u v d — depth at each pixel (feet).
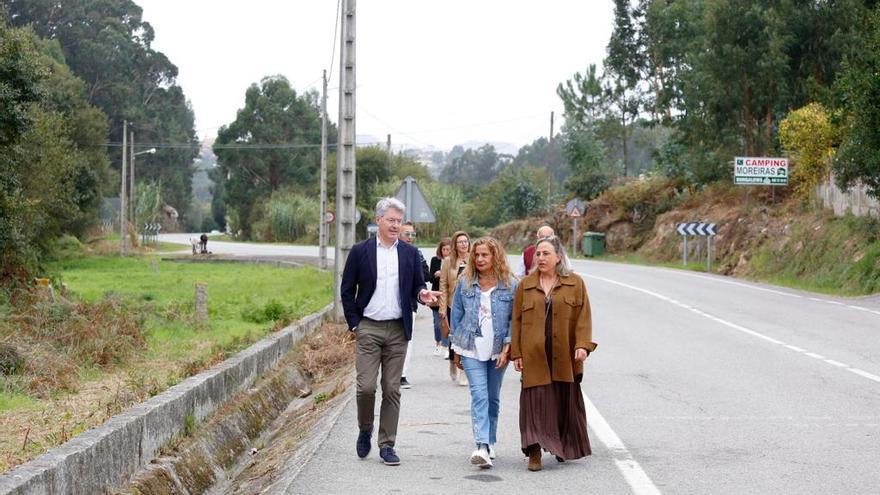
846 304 75.82
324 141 133.90
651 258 153.99
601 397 36.45
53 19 352.28
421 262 27.53
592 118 209.56
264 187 379.76
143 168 394.11
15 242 72.33
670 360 46.32
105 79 357.82
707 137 136.05
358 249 27.04
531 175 302.86
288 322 60.03
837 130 108.37
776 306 74.23
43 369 41.55
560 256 25.79
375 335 26.84
